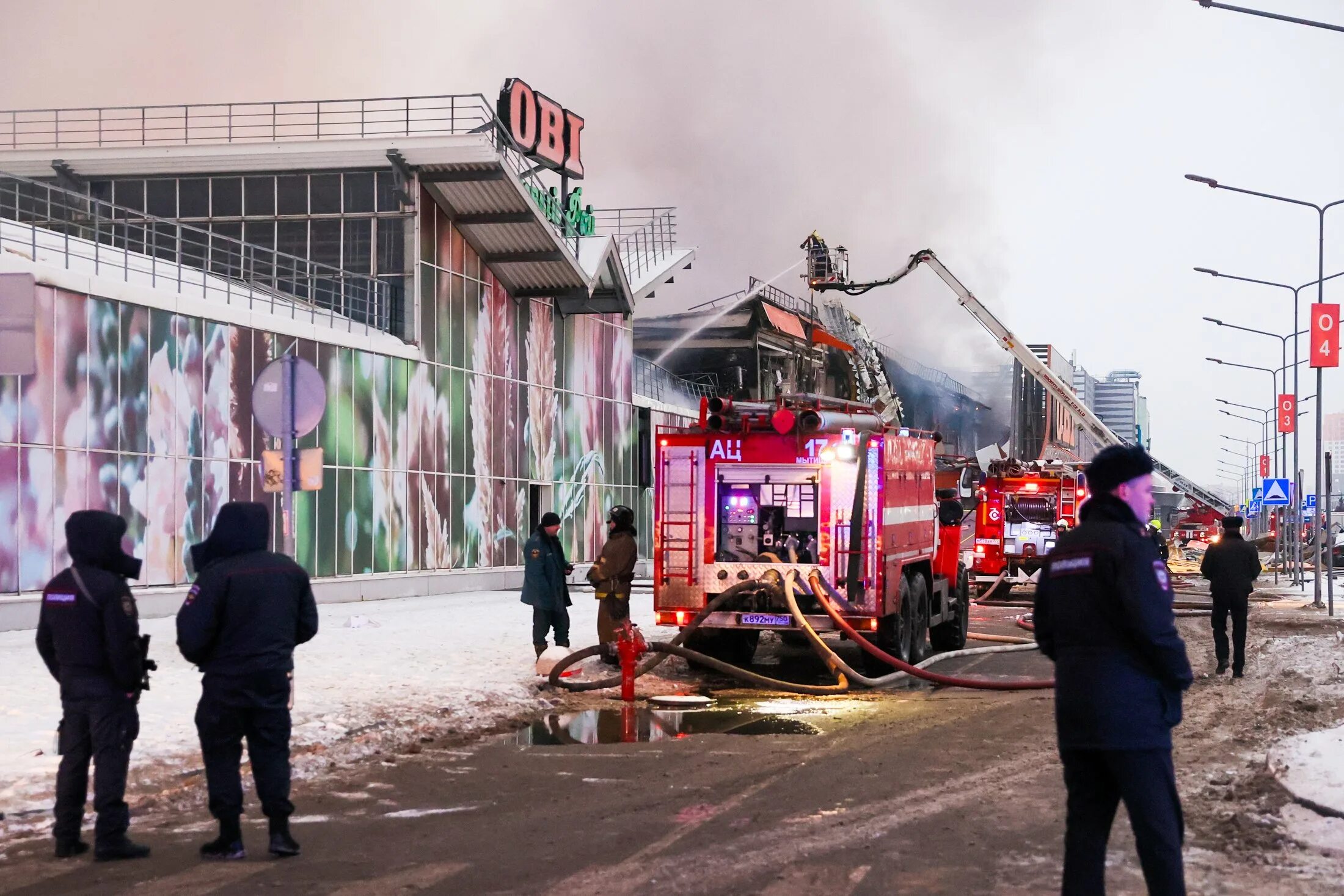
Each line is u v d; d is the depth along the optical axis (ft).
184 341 84.17
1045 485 118.62
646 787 30.50
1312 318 109.91
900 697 48.57
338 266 113.39
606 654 49.90
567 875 22.18
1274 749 31.50
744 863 22.95
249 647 23.32
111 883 21.81
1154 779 16.49
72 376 75.25
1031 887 21.26
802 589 52.95
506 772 32.60
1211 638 75.15
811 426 53.67
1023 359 118.11
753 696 48.91
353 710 39.99
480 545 121.19
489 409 123.44
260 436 91.15
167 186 116.26
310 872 22.56
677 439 55.21
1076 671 16.84
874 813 27.22
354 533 101.65
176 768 31.22
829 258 118.11
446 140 109.19
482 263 122.31
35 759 31.45
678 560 54.75
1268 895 20.43
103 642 23.54
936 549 64.44
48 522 73.61
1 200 115.96
